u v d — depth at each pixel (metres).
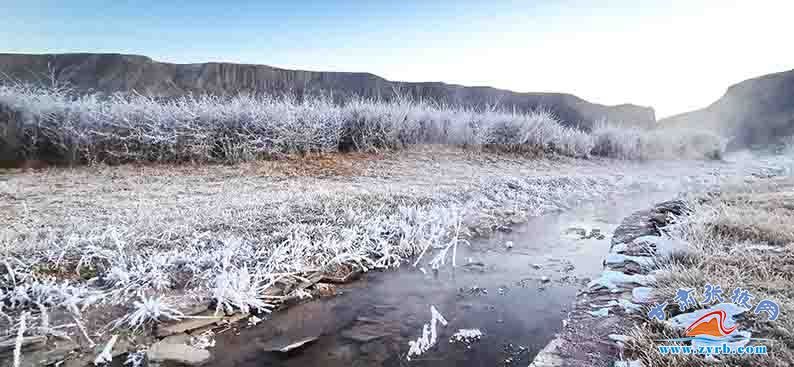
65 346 2.96
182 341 3.15
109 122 9.90
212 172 9.56
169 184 8.19
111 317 3.32
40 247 4.29
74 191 7.23
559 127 17.59
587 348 2.47
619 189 11.38
